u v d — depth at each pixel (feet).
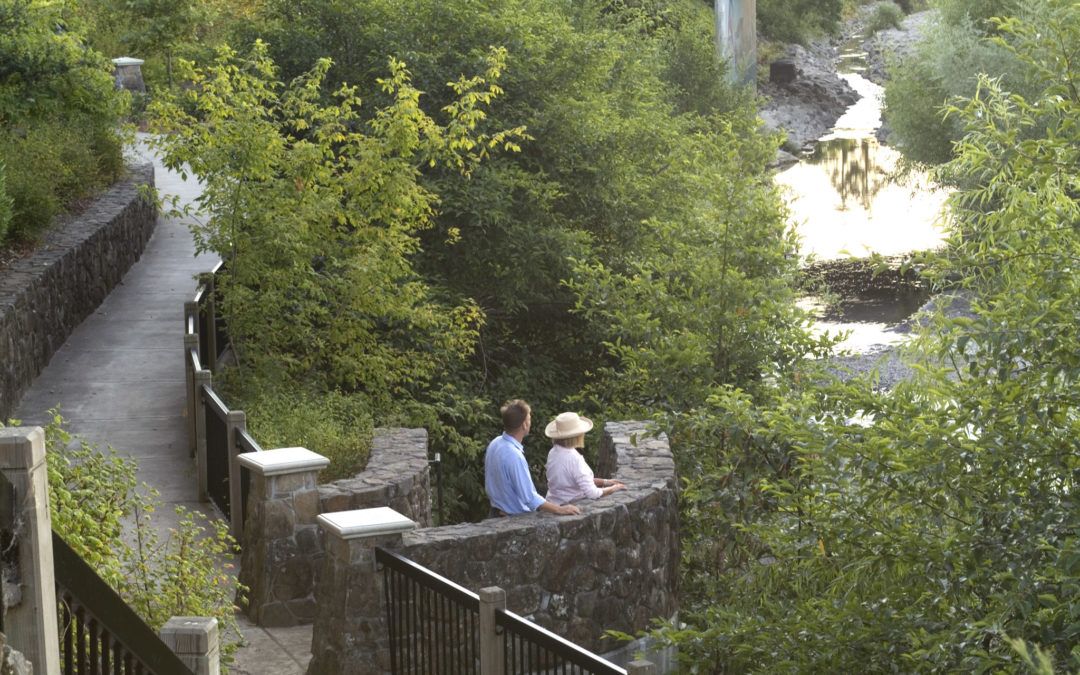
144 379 46.06
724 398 32.91
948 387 23.00
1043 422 21.68
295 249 42.80
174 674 14.76
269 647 28.17
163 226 76.13
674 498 32.27
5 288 44.42
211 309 44.80
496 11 61.77
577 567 28.53
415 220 47.19
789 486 26.17
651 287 45.32
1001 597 20.61
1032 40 24.95
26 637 11.68
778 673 24.86
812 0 208.23
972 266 24.72
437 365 51.70
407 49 58.65
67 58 55.06
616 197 63.36
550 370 60.95
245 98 43.01
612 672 17.99
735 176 45.52
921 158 101.50
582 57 62.54
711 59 110.63
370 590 25.30
